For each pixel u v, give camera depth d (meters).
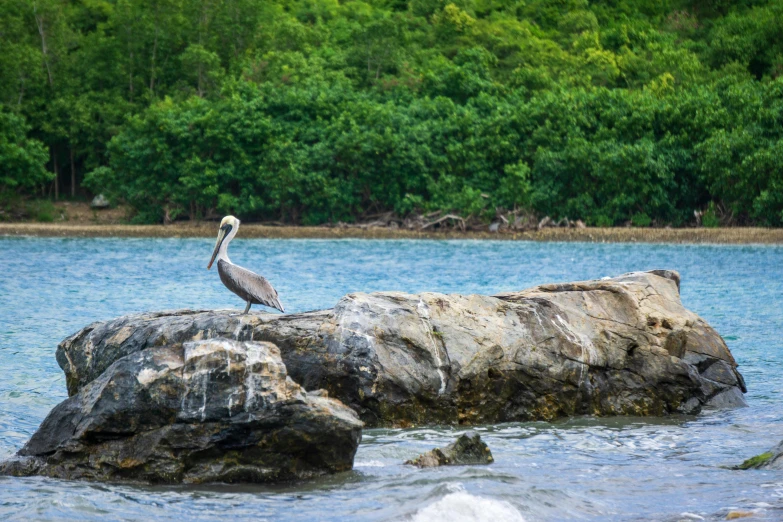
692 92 73.50
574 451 12.10
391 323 13.86
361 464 11.27
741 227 62.25
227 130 69.06
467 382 13.84
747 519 8.87
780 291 32.75
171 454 10.39
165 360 10.73
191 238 63.69
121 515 9.15
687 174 66.56
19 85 77.31
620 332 15.09
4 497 9.73
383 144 67.44
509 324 14.52
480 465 11.20
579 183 66.38
